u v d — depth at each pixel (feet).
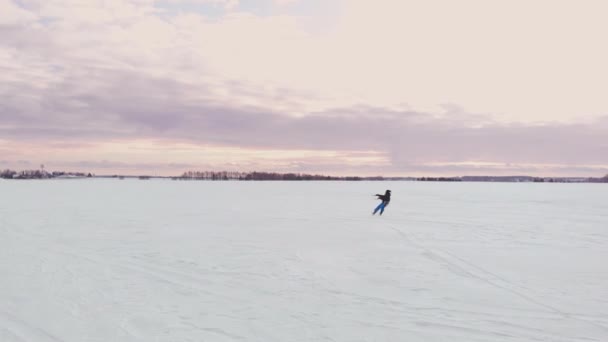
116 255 31.53
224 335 16.05
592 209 80.02
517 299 21.36
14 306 19.04
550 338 16.38
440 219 59.31
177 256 31.65
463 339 16.19
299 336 16.11
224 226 50.16
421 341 15.93
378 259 31.07
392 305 20.18
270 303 20.22
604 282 24.76
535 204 95.20
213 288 22.81
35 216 58.39
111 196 112.68
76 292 21.35
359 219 58.65
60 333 16.06
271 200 103.09
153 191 150.00
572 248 36.22
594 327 17.58
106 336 15.79
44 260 29.01
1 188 166.20
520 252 34.24
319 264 29.25
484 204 94.84
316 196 124.88
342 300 20.89
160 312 18.57
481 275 26.35
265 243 37.99
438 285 23.93
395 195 143.23
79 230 45.09
